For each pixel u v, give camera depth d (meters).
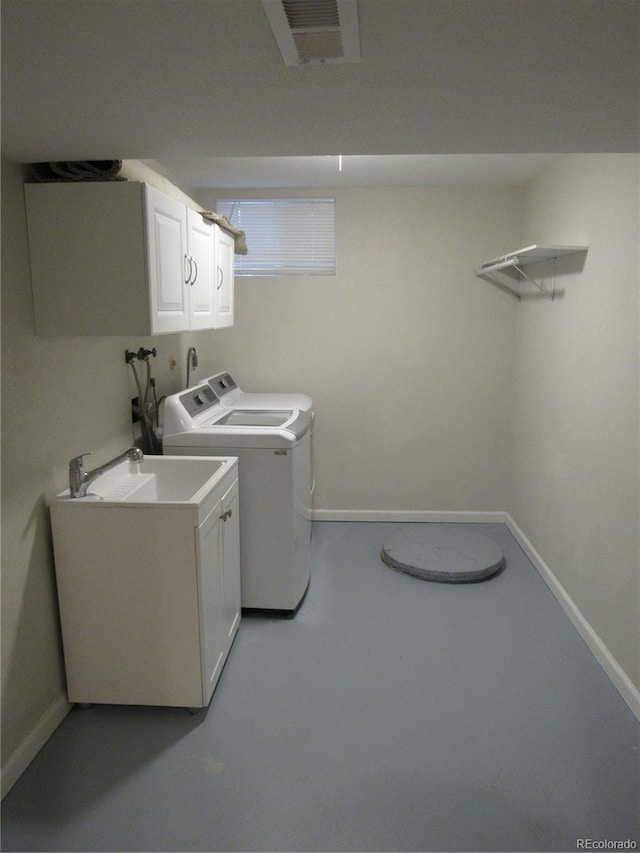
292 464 2.92
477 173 3.54
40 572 2.16
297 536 3.06
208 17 1.13
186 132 1.79
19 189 2.05
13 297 1.99
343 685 2.49
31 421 2.08
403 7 1.09
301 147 1.98
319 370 4.20
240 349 4.22
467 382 4.16
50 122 1.68
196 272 2.74
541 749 2.11
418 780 1.98
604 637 2.59
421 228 4.00
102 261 2.10
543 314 3.47
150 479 2.72
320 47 1.25
